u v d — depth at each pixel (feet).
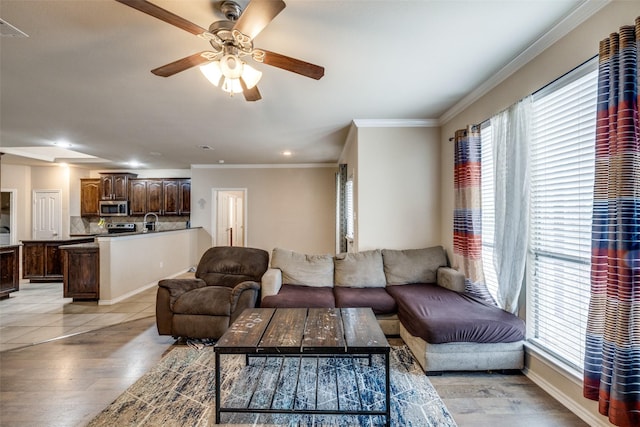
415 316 8.21
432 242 13.15
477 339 7.61
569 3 5.80
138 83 9.01
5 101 10.37
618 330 5.02
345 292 10.68
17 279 15.96
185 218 25.66
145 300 15.03
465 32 6.67
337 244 20.62
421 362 8.10
